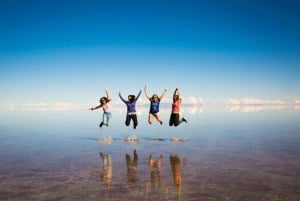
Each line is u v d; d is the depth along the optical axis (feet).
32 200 18.49
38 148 36.83
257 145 37.40
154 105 46.11
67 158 30.53
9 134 51.80
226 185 20.97
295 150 33.71
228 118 90.84
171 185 21.12
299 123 68.23
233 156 30.63
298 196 18.75
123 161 28.94
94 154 32.65
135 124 46.34
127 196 18.98
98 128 62.23
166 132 53.42
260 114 113.70
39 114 135.85
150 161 28.78
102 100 46.93
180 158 29.96
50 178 23.11
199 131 54.13
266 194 19.12
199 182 21.71
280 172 24.17
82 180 22.52
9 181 22.38
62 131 56.49
